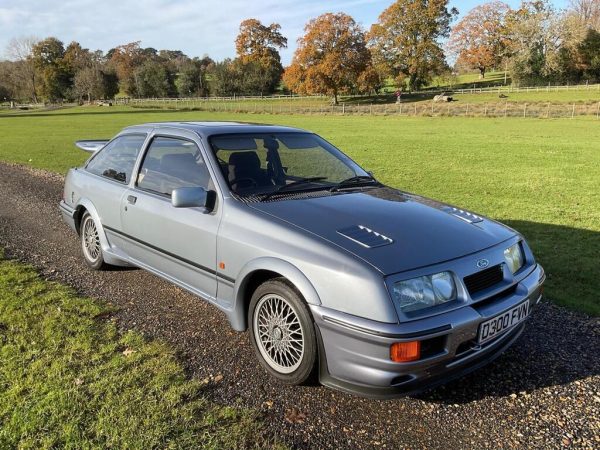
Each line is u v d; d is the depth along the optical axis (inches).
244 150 168.6
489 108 2039.9
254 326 141.7
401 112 2198.6
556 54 3127.5
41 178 490.9
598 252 260.8
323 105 3083.2
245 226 141.7
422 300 115.8
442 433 117.3
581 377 140.4
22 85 4409.5
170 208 166.9
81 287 202.1
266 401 127.7
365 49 3127.5
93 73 4360.2
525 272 141.4
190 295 194.9
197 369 142.0
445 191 451.8
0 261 231.3
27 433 112.7
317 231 130.7
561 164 638.5
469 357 120.3
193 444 110.5
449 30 3383.4
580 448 112.2
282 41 4323.3
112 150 214.8
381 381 112.9
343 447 112.0
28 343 153.9
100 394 127.5
